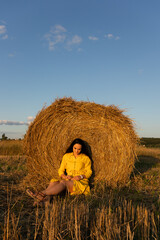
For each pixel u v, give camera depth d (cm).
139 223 287
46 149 558
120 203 383
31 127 561
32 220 310
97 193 452
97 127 551
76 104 550
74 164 502
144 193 475
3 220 307
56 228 261
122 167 537
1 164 725
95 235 256
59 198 410
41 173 557
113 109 546
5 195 420
